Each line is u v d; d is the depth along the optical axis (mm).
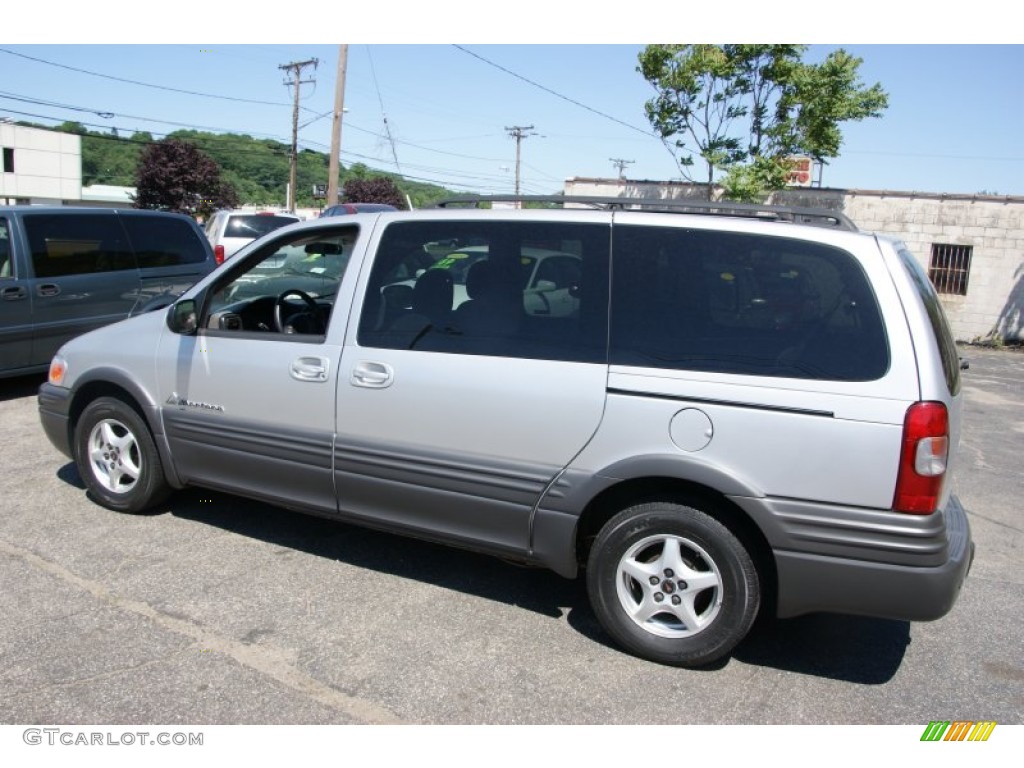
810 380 3137
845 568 3123
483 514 3674
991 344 17688
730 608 3291
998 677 3465
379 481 3887
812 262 3260
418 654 3426
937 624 3941
